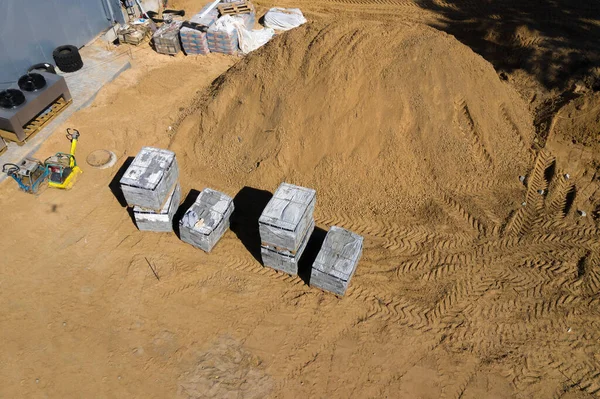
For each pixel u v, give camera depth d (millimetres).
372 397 9766
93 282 11617
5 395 9633
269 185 13852
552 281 11562
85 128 15750
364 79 13938
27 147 14836
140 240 12594
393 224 12945
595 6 22297
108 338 10602
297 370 10180
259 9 23234
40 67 17203
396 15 22766
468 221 12875
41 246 12344
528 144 14695
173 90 17594
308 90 14086
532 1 22938
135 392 9773
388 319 11000
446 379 10023
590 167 14273
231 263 12141
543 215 13016
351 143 13750
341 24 14656
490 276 11711
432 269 11898
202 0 23578
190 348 10492
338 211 13289
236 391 9828
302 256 12195
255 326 10883
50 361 10195
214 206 12352
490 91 14898
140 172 11969
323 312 11141
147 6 22125
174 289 11523
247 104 14883
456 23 21984
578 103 15484
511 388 9875
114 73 18266
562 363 10250
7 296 11281
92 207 13398
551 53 18734
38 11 17078
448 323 10906
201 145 15023
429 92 14062
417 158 13805
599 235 12523
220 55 19781
